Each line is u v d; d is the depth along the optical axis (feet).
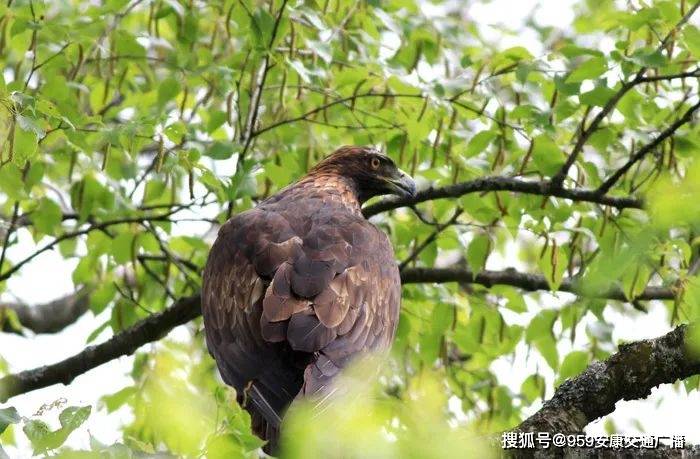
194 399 27.53
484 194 46.62
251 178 42.86
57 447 25.64
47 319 60.70
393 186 45.88
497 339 52.11
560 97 44.21
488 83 43.78
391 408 26.68
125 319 49.32
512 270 48.65
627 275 41.39
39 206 47.50
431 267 48.42
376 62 46.75
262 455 32.58
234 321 35.06
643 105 45.42
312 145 49.67
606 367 32.55
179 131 40.34
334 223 37.70
